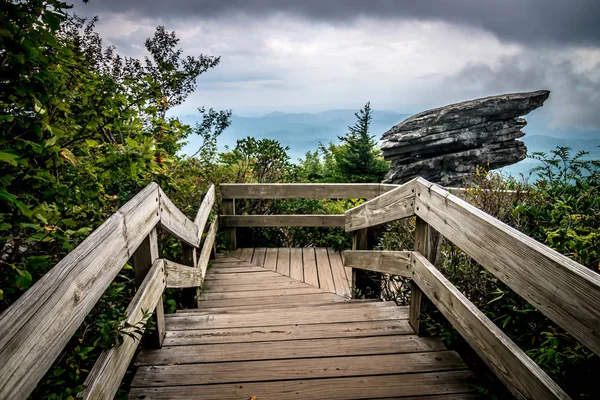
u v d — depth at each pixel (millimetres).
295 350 2166
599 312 987
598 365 1459
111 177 1970
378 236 3812
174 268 2486
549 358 1507
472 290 2141
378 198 2877
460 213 1741
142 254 2049
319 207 5910
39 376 949
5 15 1281
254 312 2674
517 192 2570
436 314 2307
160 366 2021
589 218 2117
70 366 1371
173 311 2980
